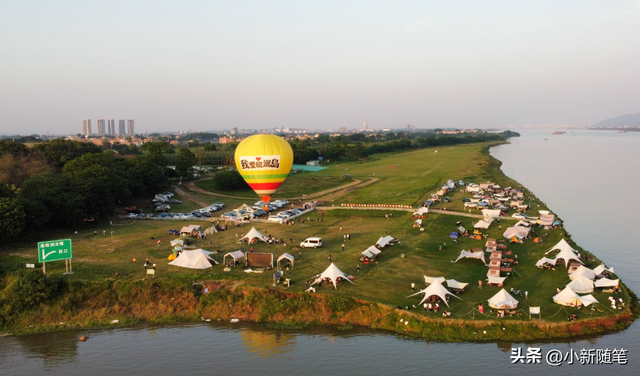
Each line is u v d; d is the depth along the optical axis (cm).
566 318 5797
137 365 5184
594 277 6844
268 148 10162
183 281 6762
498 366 5003
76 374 5025
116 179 11988
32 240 8900
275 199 14200
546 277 7156
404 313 5959
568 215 12362
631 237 10069
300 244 8800
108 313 6372
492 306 6034
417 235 9538
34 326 6150
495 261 7306
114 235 9488
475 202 12512
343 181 17888
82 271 7138
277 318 6181
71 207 9638
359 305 6181
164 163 17650
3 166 12669
